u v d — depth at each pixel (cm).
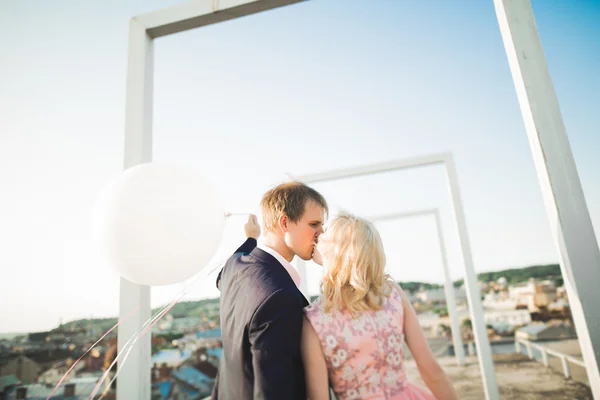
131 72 190
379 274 121
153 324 153
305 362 113
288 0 182
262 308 95
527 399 645
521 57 139
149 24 194
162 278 128
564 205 124
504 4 146
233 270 124
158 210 118
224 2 183
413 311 132
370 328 115
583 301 116
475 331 361
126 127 183
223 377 115
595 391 112
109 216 120
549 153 129
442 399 117
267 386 87
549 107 133
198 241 126
